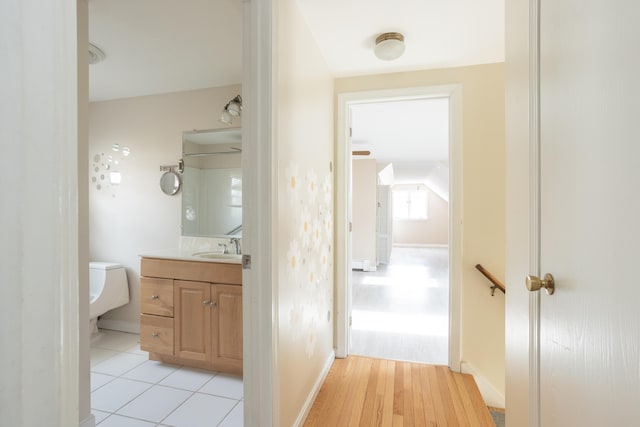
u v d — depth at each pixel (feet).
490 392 7.11
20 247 1.27
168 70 7.98
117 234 9.91
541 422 2.99
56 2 1.39
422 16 5.65
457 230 7.43
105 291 9.08
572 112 2.43
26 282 1.29
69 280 1.45
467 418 5.75
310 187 6.11
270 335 4.15
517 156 3.52
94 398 6.44
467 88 7.45
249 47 4.13
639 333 1.76
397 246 36.01
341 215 8.21
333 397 6.40
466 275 7.43
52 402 1.38
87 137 5.31
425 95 7.67
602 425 2.08
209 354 7.29
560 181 2.62
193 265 7.39
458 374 7.34
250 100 4.14
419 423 5.61
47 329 1.36
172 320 7.52
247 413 4.19
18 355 1.27
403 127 12.44
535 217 3.09
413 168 23.77
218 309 7.22
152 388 6.81
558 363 2.66
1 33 1.24
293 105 5.13
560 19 2.61
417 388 6.74
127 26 6.07
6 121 1.24
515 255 3.60
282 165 4.62
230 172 8.95
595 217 2.15
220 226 9.01
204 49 6.96
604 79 2.04
